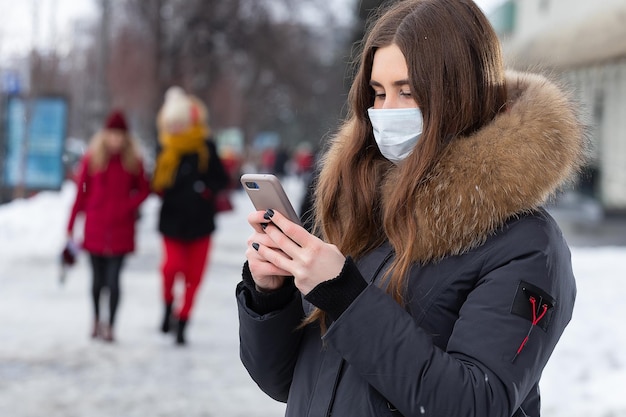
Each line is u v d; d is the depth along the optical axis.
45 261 14.06
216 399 6.85
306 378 2.45
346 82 2.88
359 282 2.19
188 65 38.31
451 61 2.31
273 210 2.27
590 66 20.00
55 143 20.17
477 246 2.25
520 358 2.12
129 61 41.72
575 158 2.33
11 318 9.67
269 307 2.48
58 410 6.43
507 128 2.26
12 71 20.25
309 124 74.12
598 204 21.73
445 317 2.25
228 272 14.10
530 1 25.75
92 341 8.70
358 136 2.57
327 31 43.47
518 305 2.15
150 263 14.72
